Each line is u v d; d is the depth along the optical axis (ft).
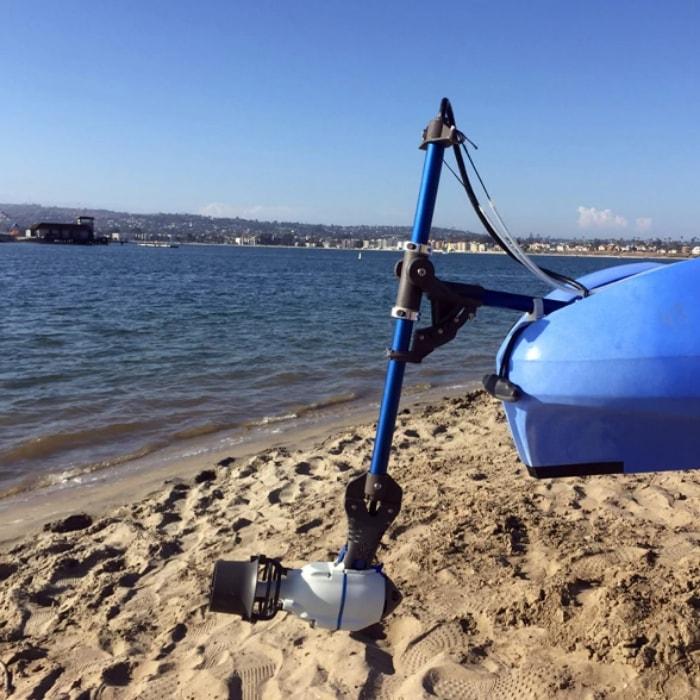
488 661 9.81
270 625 11.37
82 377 38.29
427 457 20.81
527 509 14.74
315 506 17.12
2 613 12.87
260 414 30.86
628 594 10.36
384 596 7.24
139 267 209.56
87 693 10.14
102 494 20.36
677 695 8.54
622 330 7.14
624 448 7.39
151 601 12.98
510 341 7.86
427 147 7.27
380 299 101.50
